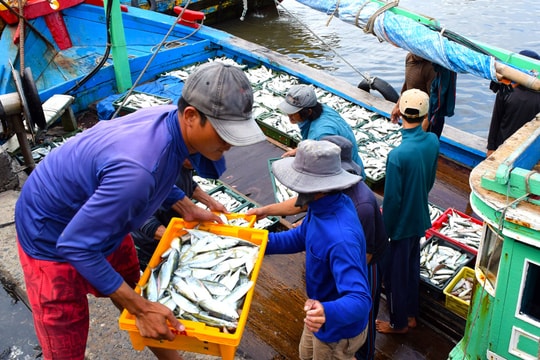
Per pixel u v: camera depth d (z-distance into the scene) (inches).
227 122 74.9
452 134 240.8
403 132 133.4
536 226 85.5
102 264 77.9
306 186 94.3
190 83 74.9
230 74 74.6
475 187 96.2
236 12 619.8
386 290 146.3
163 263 99.0
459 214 189.5
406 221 132.7
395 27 200.1
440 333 153.9
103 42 347.6
